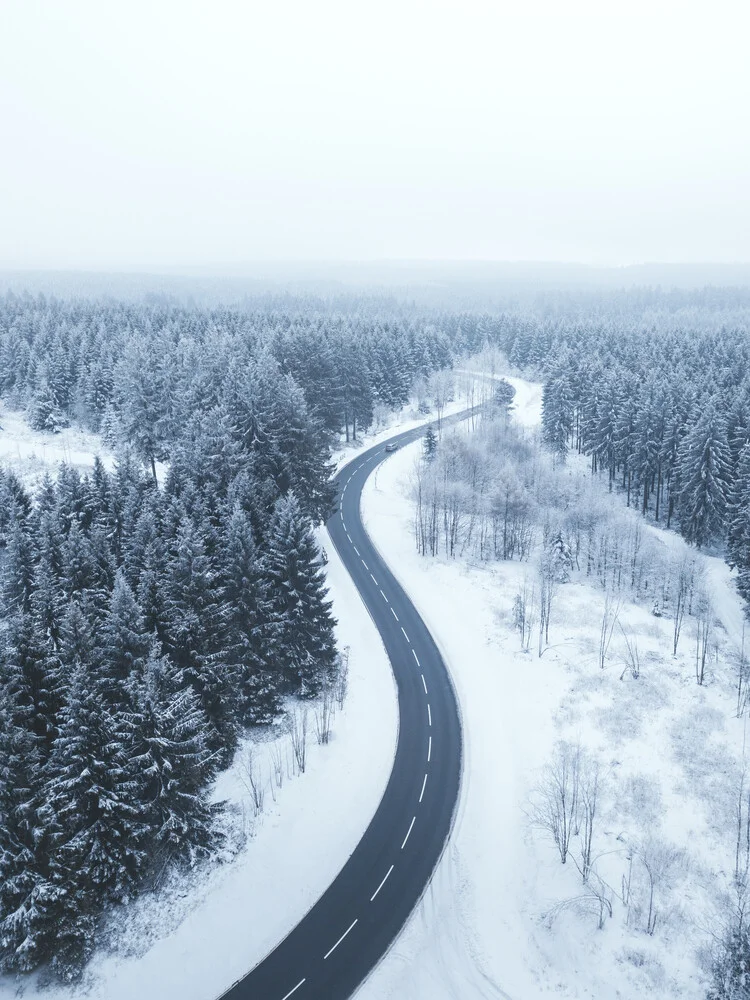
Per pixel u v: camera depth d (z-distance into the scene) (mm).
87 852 30266
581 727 46406
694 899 33062
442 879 35906
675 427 82250
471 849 37812
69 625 32188
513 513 76375
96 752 29984
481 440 99125
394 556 73188
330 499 70500
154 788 32562
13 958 27141
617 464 96812
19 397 112312
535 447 104562
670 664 54094
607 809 38781
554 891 34344
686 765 42375
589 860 34688
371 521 81500
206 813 35125
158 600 37500
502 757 44750
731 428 83625
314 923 33406
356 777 42500
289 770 41531
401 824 39438
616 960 30453
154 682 31609
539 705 49281
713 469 74438
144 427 83688
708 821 37938
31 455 92000
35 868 27500
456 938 32750
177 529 43812
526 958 31484
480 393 147125
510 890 35125
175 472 57375
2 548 51969
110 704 33406
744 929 27859
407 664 54719
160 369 87750
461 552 74812
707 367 117938
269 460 63375
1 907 26578
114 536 50312
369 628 59438
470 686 52188
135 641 33531
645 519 88125
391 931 33062
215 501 50531
